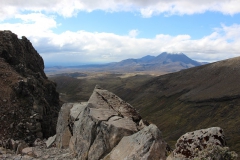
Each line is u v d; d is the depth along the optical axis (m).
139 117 24.41
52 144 30.00
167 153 16.73
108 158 17.94
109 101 25.59
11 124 40.78
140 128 21.09
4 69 55.22
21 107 45.44
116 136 19.33
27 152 26.02
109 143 19.42
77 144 23.22
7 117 42.00
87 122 22.53
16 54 73.50
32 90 52.75
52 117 55.12
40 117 46.03
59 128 30.55
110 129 19.77
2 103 44.25
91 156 20.03
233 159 12.02
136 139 17.33
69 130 28.25
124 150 17.31
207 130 14.09
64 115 30.73
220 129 13.84
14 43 76.31
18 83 49.12
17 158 22.16
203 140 13.74
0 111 42.59
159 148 15.88
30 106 46.88
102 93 26.56
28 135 40.56
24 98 47.88
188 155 13.78
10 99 45.84
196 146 13.76
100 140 20.14
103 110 23.48
